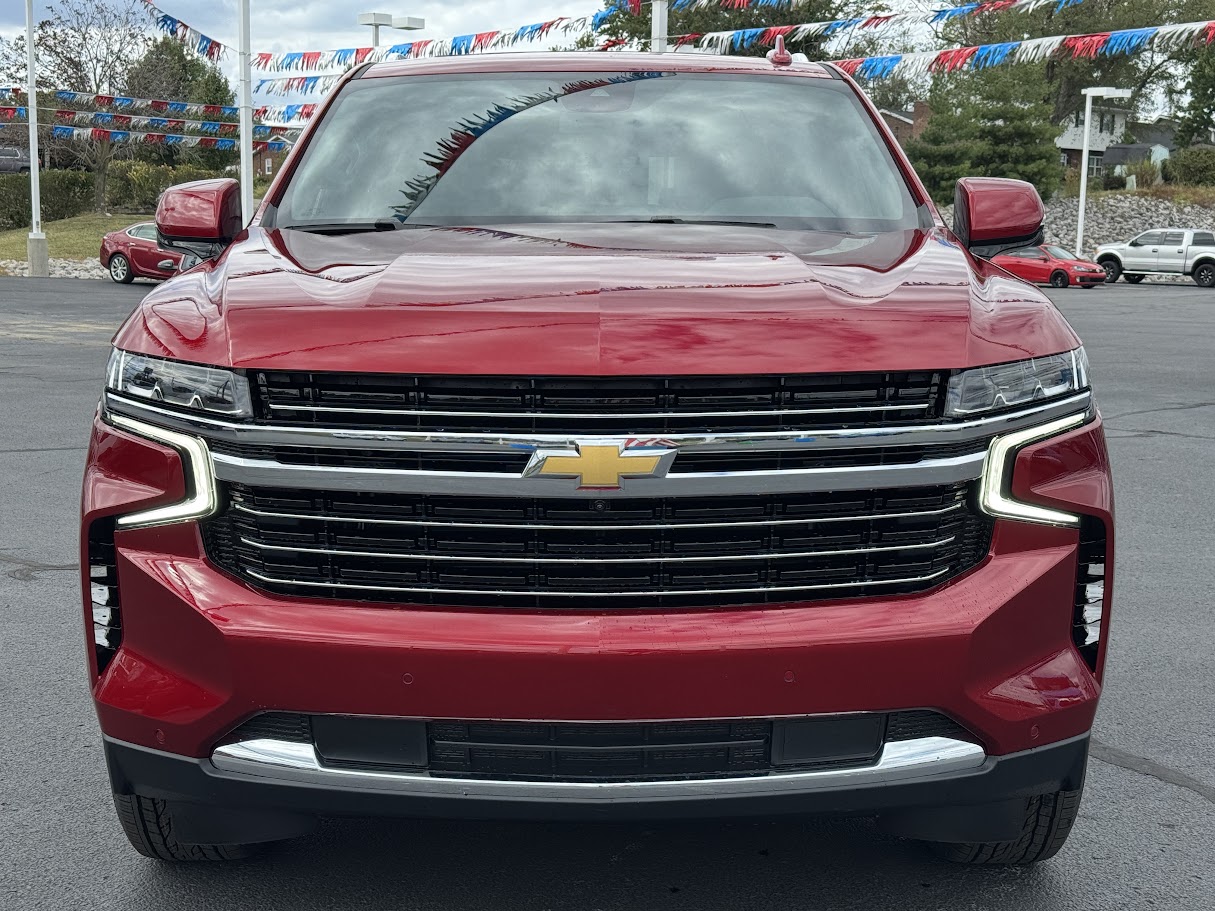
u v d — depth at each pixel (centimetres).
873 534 253
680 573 249
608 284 263
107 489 265
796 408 246
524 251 299
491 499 245
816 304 258
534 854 323
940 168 5122
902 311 260
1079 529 268
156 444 260
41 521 682
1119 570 611
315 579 253
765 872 315
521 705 245
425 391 244
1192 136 8081
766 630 246
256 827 281
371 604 251
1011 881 313
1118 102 7988
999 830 286
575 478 241
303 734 256
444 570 249
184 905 299
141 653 262
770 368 244
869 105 414
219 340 257
